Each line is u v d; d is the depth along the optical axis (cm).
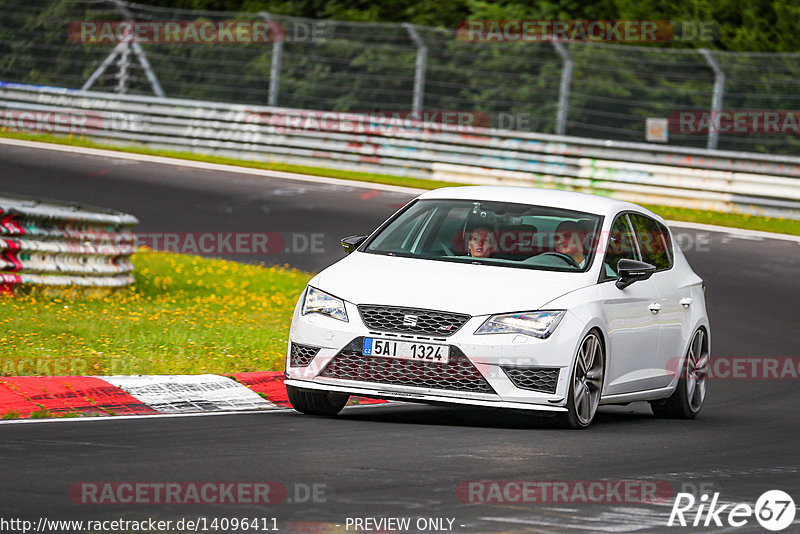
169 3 14150
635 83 12269
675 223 8244
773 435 3275
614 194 9088
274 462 2433
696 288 3884
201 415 3112
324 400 3222
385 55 12862
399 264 3262
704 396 3856
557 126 9819
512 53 12512
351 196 8769
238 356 3984
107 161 9612
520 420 3344
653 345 3544
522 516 2045
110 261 5553
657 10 12888
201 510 1992
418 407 3612
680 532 2000
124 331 4269
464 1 13525
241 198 8500
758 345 5331
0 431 2706
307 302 3191
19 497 2031
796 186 8531
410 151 9781
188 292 5825
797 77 12112
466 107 12500
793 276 6838
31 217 4894
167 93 13150
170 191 8581
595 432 3147
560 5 12825
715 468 2644
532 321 3055
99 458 2408
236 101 13112
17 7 13600
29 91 10900
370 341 3045
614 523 2033
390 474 2348
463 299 3064
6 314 4344
